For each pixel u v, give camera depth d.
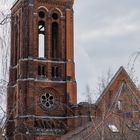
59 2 98.06
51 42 96.19
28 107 80.88
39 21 96.19
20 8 96.00
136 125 26.41
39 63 93.88
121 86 81.12
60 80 94.56
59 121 81.12
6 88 18.69
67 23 97.88
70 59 96.06
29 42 93.31
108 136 28.84
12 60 97.38
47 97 92.69
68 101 92.69
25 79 91.25
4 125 18.23
